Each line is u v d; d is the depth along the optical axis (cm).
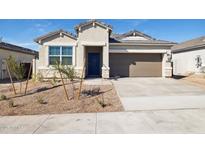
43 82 1557
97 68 1891
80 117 698
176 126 582
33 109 817
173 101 892
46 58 1698
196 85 1362
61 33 1706
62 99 954
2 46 2053
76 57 1717
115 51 1839
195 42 2389
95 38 1700
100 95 1019
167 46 1859
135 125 599
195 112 724
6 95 1091
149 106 816
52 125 620
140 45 1847
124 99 933
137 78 1803
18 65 1142
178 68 2566
